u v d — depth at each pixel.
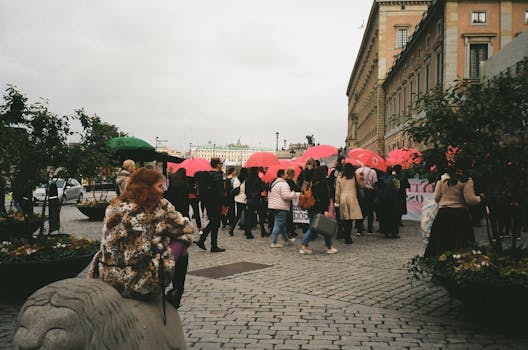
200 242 10.60
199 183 10.45
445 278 5.08
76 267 6.19
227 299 6.25
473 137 5.58
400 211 13.12
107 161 8.05
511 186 5.39
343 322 5.29
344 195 11.68
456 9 34.91
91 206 17.91
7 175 7.38
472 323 5.26
